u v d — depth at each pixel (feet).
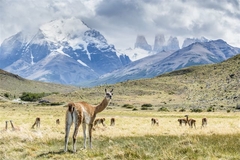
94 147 66.23
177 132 110.83
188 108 538.06
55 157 55.42
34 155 56.95
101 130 118.62
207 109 481.87
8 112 333.62
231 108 502.79
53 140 75.25
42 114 297.53
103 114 345.10
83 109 62.75
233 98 609.42
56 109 437.99
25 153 58.59
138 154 54.44
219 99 627.05
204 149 57.82
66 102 650.43
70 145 69.72
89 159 54.13
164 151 54.90
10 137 78.28
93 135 94.17
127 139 82.43
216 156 53.62
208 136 84.89
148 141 72.54
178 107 564.71
